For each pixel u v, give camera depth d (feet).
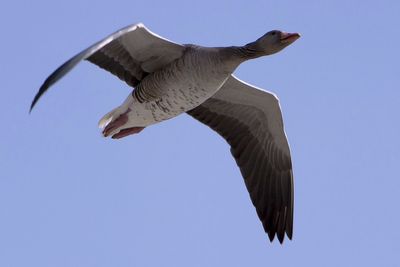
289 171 59.98
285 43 54.95
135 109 54.85
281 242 60.23
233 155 60.34
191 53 53.11
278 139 59.57
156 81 53.88
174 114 54.80
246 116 59.41
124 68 54.85
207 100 59.16
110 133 55.11
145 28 51.44
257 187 60.39
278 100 57.62
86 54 45.55
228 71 53.57
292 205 59.98
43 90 44.14
